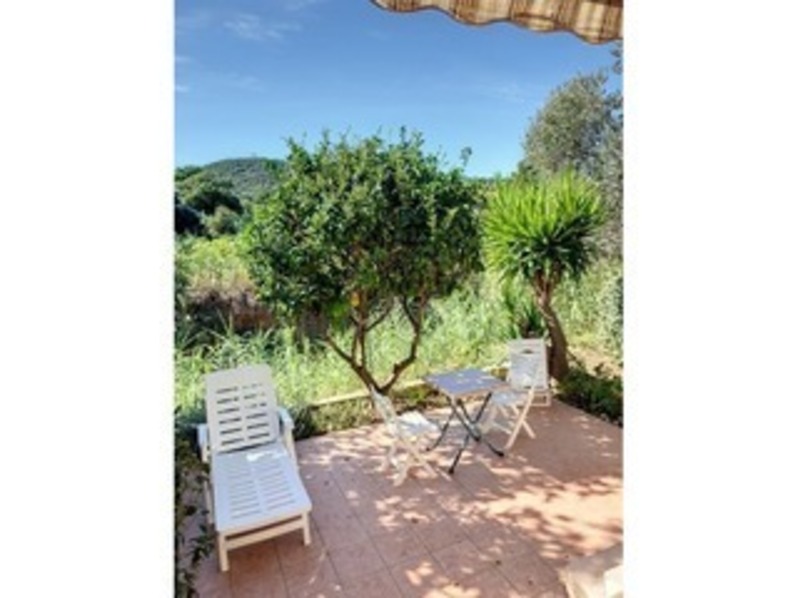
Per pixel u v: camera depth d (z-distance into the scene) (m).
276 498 3.01
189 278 5.92
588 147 9.74
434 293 4.94
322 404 5.02
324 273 4.38
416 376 5.62
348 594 2.70
